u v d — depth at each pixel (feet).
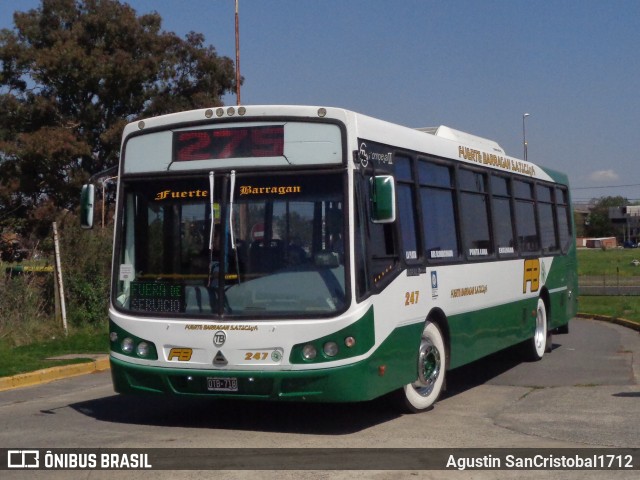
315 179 28.17
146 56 109.60
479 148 41.27
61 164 101.91
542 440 28.32
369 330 27.86
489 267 40.57
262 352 27.45
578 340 62.03
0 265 59.16
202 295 28.50
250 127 28.89
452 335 35.70
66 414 33.47
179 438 28.32
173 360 28.50
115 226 30.66
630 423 31.24
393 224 30.86
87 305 61.98
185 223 29.35
